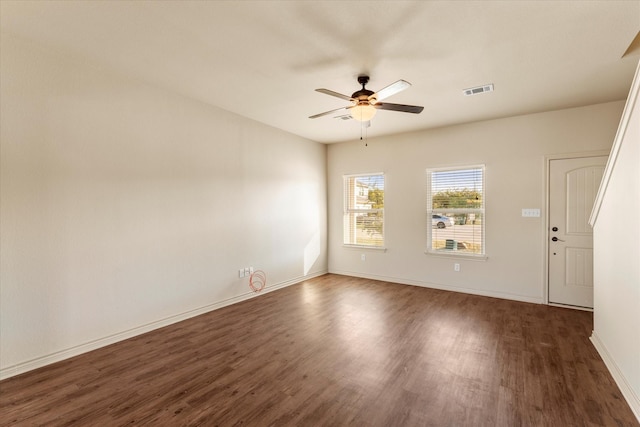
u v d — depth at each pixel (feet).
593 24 7.16
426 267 16.52
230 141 13.64
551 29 7.38
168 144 11.34
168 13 6.88
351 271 19.31
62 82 8.73
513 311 12.60
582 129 12.68
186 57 8.90
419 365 8.34
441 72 9.68
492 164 14.53
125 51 8.61
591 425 6.03
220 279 13.25
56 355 8.62
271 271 15.87
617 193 7.54
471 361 8.54
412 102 12.19
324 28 7.39
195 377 7.83
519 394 7.02
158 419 6.28
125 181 10.14
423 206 16.51
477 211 15.02
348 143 19.17
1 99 7.71
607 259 8.30
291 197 17.19
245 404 6.75
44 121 8.42
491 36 7.69
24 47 8.05
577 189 12.80
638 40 8.47
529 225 13.78
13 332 7.92
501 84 10.56
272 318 12.00
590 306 12.59
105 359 8.77
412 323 11.35
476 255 15.01
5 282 7.80
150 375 7.93
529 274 13.83
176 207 11.61
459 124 15.26
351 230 19.45
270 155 15.78
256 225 15.01
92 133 9.36
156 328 10.96
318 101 12.30
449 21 7.09
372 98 9.13
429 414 6.39
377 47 8.23
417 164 16.62
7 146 7.82
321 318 11.95
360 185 19.01
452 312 12.54
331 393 7.13
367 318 11.93
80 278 9.11
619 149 7.40
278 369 8.20
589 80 10.21
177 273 11.66
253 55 8.75
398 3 6.48
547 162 13.34
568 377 7.69
